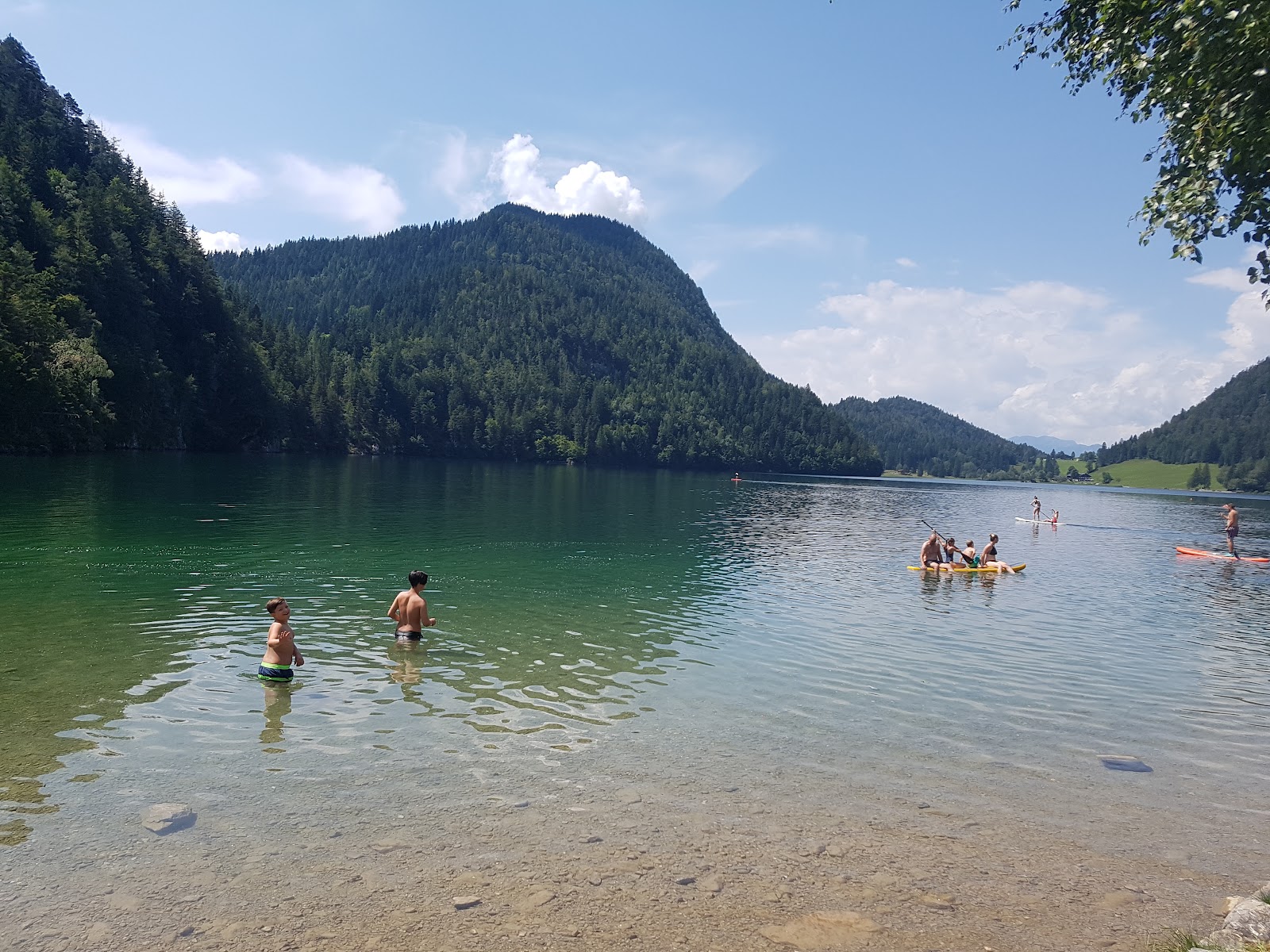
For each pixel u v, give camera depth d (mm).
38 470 56312
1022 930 6363
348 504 46625
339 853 7059
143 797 7957
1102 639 18328
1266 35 7746
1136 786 9531
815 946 5984
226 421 117125
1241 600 25359
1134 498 139500
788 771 9516
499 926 6059
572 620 17938
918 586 25859
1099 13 9984
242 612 16859
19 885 6324
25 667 12219
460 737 10086
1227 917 6387
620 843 7504
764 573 27422
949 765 9977
